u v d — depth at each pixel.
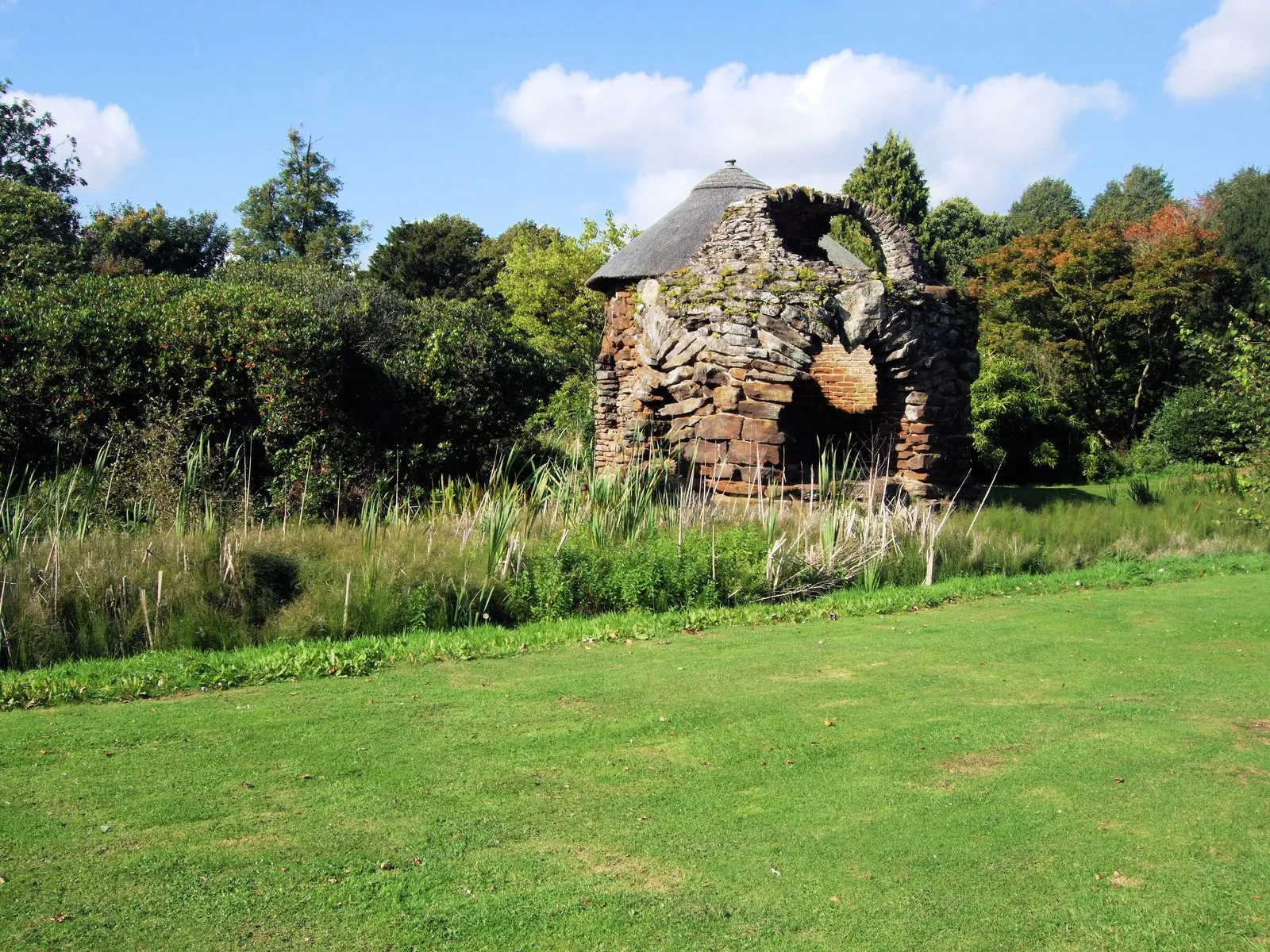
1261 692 7.34
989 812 5.08
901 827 4.91
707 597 10.90
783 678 7.89
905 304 16.97
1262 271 40.59
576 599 10.62
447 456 19.39
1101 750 5.97
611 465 21.77
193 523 11.16
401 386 19.55
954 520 14.62
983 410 31.30
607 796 5.36
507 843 4.78
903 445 17.80
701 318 15.91
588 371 37.78
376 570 10.22
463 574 10.36
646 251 22.34
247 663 8.31
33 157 40.94
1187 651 8.76
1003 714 6.77
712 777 5.63
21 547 9.64
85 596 9.13
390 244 52.59
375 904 4.17
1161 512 17.53
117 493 13.37
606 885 4.36
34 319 16.08
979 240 56.44
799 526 12.51
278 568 10.26
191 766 5.82
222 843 4.76
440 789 5.48
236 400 16.61
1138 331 37.81
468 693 7.50
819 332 15.54
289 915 4.08
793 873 4.46
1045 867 4.49
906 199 43.53
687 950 3.85
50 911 4.10
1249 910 4.10
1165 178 72.12
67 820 5.02
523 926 4.01
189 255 44.75
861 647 9.03
